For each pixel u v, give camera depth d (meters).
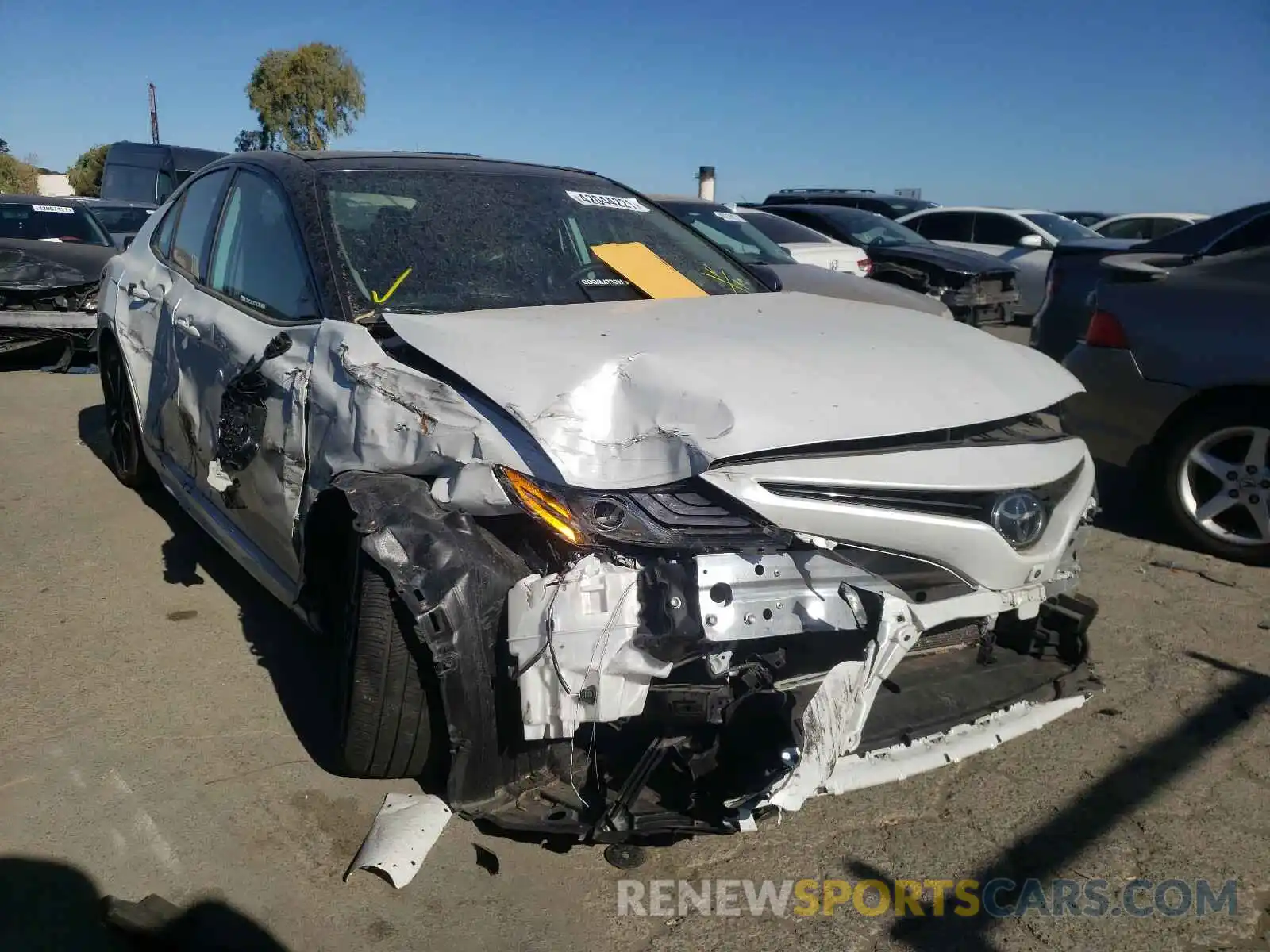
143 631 3.77
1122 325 4.94
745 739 2.36
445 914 2.40
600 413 2.48
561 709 2.29
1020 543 2.73
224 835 2.64
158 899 2.37
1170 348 4.77
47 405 7.22
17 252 8.30
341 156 3.80
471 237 3.49
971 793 2.95
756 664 2.41
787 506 2.38
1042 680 3.05
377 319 3.02
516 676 2.34
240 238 3.83
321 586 2.97
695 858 2.65
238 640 3.72
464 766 2.40
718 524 2.36
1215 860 2.66
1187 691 3.54
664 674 2.31
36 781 2.84
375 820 2.67
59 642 3.66
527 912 2.42
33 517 4.91
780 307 3.41
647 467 2.38
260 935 2.30
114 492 5.31
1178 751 3.17
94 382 8.14
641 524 2.34
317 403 2.90
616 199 4.16
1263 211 5.82
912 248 12.76
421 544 2.39
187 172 17.36
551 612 2.30
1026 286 13.93
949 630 2.86
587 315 3.09
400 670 2.54
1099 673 3.66
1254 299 4.58
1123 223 18.17
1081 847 2.71
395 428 2.63
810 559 2.38
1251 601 4.30
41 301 8.19
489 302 3.23
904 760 2.65
